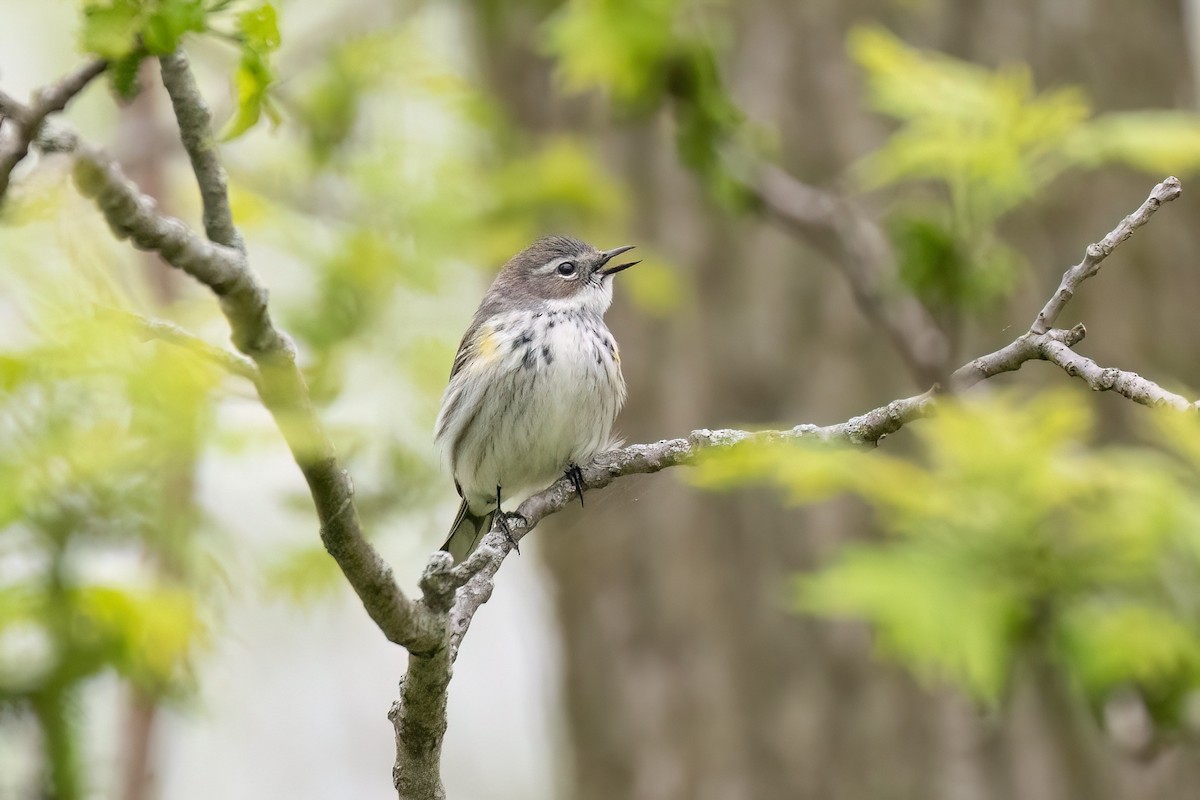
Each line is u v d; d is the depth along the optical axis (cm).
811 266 1276
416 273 1220
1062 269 1244
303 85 1269
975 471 845
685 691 1259
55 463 802
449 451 1077
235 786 1775
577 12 1207
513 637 2031
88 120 1441
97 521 917
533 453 1053
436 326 1252
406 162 1266
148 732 1152
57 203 555
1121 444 1199
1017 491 839
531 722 1988
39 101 485
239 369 555
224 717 1513
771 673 1239
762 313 1280
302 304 1205
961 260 980
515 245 1316
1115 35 1292
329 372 1137
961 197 984
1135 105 1290
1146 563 855
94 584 946
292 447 557
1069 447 938
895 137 1029
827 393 1257
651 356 1302
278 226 1216
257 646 1692
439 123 1330
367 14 1334
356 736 1798
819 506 1238
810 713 1223
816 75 1305
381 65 1270
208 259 505
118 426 782
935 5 1294
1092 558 845
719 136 1195
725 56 1321
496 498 1080
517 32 1435
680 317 1297
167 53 498
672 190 1329
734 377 1280
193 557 1017
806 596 928
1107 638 834
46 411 762
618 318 1318
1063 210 1249
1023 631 852
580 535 1302
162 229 493
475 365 1058
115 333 619
